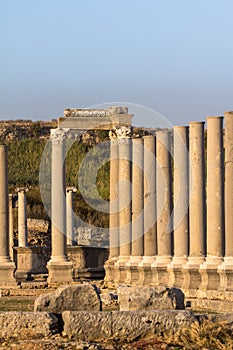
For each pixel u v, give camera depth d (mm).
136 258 81000
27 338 42969
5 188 84062
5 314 43344
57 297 44562
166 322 43000
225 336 42750
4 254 83375
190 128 68438
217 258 64000
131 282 80562
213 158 64312
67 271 83375
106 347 41688
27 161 178375
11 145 185625
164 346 41750
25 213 108812
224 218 64250
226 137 62594
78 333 42938
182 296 45562
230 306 58500
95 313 43094
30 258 101812
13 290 79875
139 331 42938
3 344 41938
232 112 62375
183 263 69875
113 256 86000
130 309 45031
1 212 83750
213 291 62750
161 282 75000
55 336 43094
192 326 42938
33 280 91875
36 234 122375
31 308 64625
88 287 44781
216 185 64125
